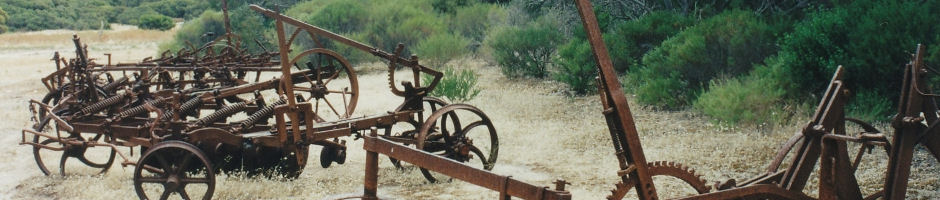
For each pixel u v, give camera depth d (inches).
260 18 970.7
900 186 186.7
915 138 188.7
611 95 157.9
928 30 355.3
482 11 871.1
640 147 161.3
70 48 1375.5
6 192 295.4
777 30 463.2
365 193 176.6
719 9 589.9
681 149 335.6
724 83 453.4
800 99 401.1
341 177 303.3
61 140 308.8
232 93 322.0
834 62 371.2
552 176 300.7
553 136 378.0
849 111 373.4
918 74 188.9
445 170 161.3
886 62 353.7
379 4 882.8
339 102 532.1
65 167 331.9
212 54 526.3
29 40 1632.6
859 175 282.5
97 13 2507.4
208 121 282.2
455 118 301.9
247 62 506.0
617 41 577.6
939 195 256.2
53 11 2417.6
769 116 373.1
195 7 2472.9
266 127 304.8
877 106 355.3
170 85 443.8
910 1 366.3
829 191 176.2
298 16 903.1
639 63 572.7
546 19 708.0
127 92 318.3
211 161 290.2
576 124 412.8
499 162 328.5
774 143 341.7
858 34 367.6
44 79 412.5
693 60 468.1
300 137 276.8
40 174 322.0
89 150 363.9
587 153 341.4
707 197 172.4
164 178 265.4
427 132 289.7
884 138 165.9
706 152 331.0
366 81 652.1
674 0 629.0
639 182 162.4
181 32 978.7
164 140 278.8
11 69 858.1
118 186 293.9
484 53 740.7
